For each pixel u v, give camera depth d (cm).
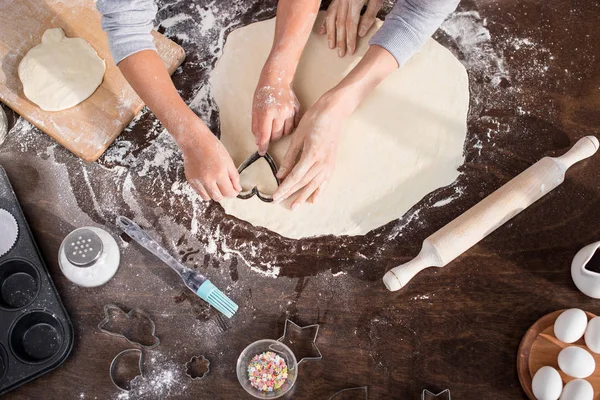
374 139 126
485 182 122
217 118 131
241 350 117
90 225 126
